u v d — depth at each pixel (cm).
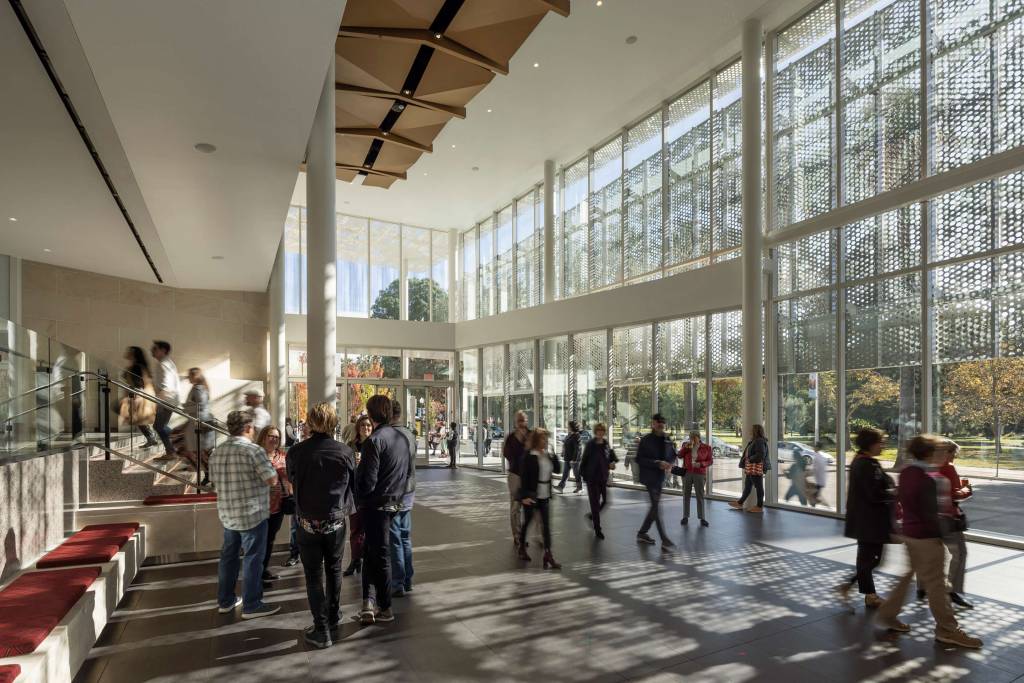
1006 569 691
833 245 1088
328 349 856
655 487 813
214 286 1639
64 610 404
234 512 527
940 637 471
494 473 1889
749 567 693
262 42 521
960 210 898
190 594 594
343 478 477
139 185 859
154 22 489
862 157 1056
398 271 2336
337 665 430
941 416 912
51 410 663
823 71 1135
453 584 628
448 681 405
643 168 1577
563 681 405
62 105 625
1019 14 843
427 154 1723
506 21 926
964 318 888
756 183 1160
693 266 1424
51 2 460
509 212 2183
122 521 718
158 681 406
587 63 1281
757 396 1144
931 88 949
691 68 1327
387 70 1045
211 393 1579
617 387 1584
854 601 572
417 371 2219
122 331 1516
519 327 1898
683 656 446
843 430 1050
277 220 1037
